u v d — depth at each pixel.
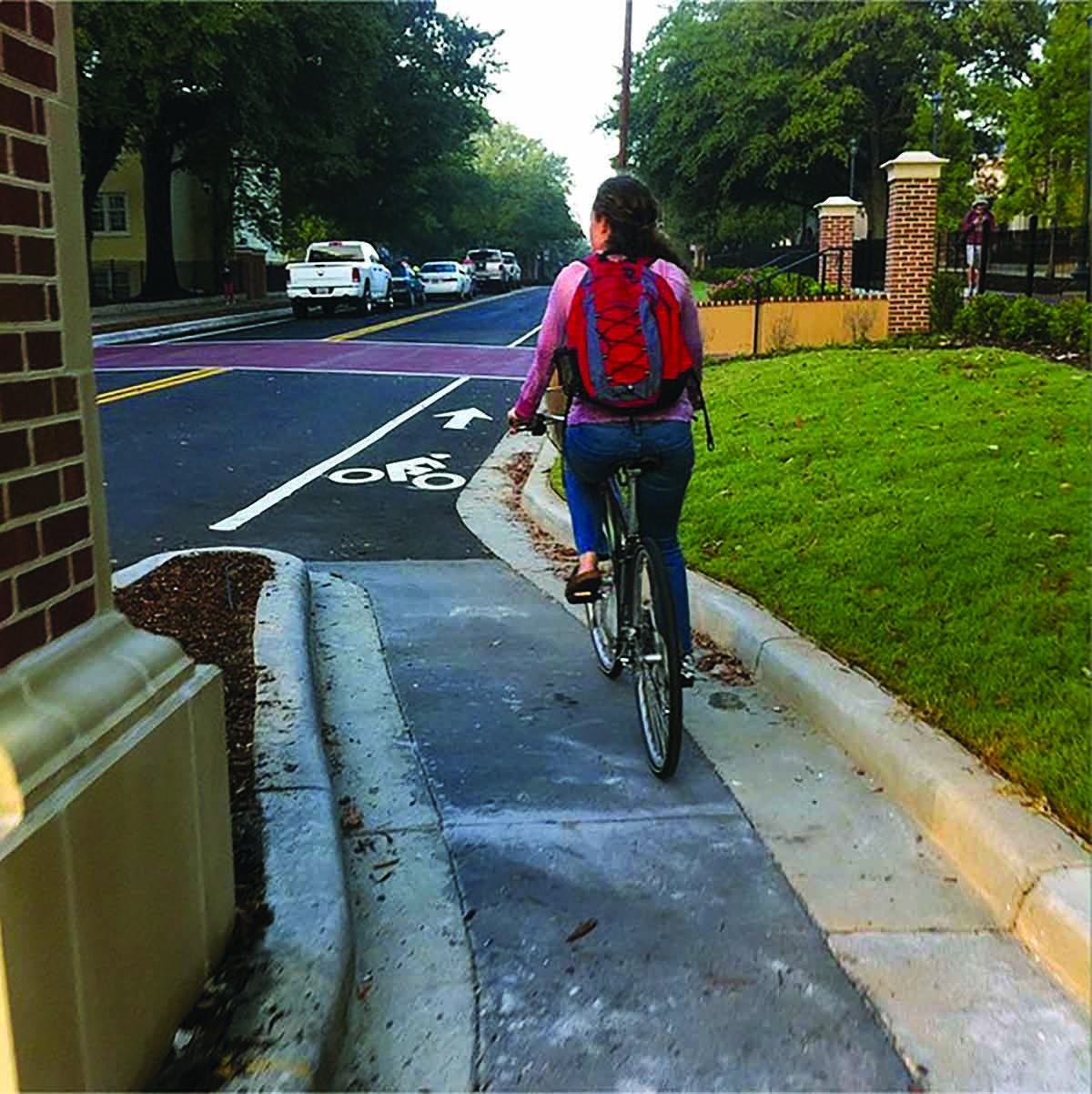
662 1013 2.89
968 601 5.31
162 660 2.56
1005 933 3.21
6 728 2.03
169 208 38.12
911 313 17.72
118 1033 2.25
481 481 10.55
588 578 4.54
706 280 38.09
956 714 4.16
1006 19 42.03
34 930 1.96
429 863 3.59
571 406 4.35
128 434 12.69
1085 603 5.08
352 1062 2.70
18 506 2.17
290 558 6.64
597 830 3.81
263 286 44.56
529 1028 2.83
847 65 42.94
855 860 3.60
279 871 3.18
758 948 3.15
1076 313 13.64
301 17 33.25
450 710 4.88
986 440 8.62
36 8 2.24
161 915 2.44
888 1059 2.73
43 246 2.25
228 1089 2.38
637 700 4.52
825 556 6.19
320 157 37.25
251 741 4.03
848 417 10.21
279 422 13.73
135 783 2.32
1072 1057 2.73
